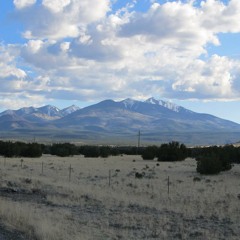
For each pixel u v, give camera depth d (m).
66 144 106.62
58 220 19.06
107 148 101.94
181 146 83.19
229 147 75.44
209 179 41.94
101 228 18.36
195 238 17.09
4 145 83.50
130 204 24.92
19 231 14.48
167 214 22.23
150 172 49.81
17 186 30.11
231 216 21.31
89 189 30.06
